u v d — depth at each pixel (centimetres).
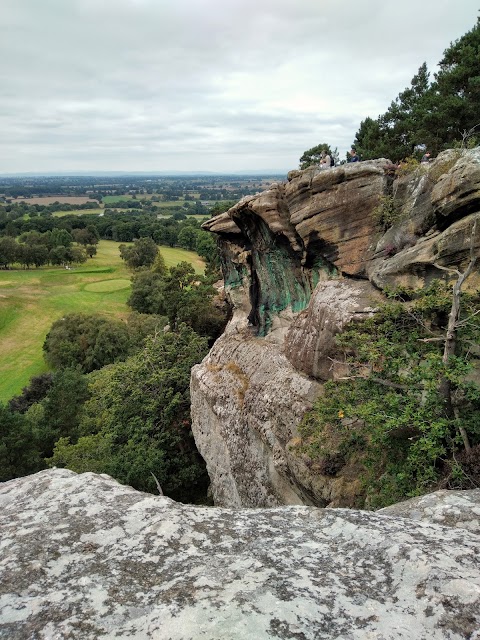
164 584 405
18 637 351
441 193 1557
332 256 2081
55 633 352
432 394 1115
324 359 1792
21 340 8194
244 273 2912
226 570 420
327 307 1822
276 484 1995
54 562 440
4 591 402
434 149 3278
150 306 8819
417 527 500
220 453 2538
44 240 13112
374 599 380
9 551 457
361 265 1942
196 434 2800
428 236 1655
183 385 3369
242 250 2819
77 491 573
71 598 389
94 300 9838
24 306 9288
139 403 3309
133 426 3167
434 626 348
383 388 1298
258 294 2669
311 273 2306
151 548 459
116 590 399
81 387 4453
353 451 1477
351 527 490
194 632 345
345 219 2025
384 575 411
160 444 3142
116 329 7294
